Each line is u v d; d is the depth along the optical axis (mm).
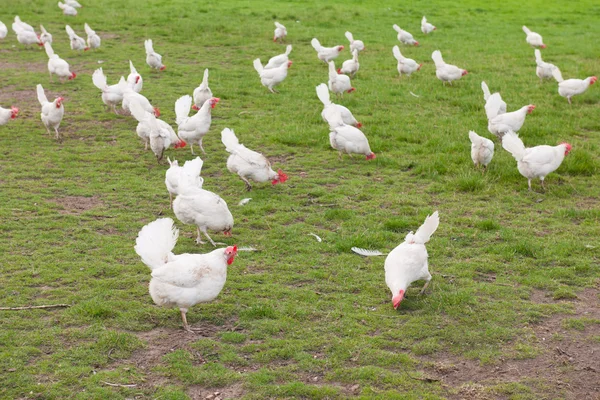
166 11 29938
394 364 6547
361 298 7871
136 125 15141
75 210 10305
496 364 6594
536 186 11898
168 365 6418
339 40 25812
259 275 8367
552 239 9625
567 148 11586
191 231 9781
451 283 8297
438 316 7473
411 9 33469
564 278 8469
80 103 16703
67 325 7055
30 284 7891
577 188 11820
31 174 11773
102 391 5965
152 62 20125
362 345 6824
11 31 25875
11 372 6199
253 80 19609
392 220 10070
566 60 22984
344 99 17625
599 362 6660
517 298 7918
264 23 28438
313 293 7883
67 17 28344
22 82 18531
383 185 11867
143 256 7031
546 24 30953
